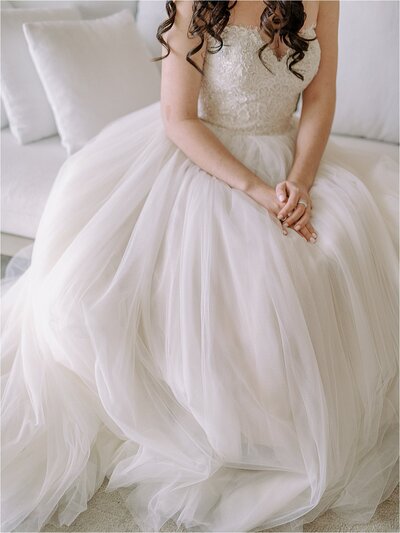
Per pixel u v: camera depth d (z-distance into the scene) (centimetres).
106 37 235
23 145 236
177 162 166
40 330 154
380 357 148
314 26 173
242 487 142
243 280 139
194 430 142
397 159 215
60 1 270
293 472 141
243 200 154
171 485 139
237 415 135
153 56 261
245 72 160
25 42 235
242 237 144
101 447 152
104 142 184
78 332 141
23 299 174
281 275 138
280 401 138
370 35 222
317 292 142
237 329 139
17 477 140
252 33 158
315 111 179
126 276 145
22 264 207
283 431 137
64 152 230
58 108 226
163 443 140
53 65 222
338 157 193
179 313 141
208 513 137
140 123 190
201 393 136
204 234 145
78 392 151
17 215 209
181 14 157
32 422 144
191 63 158
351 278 146
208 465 137
